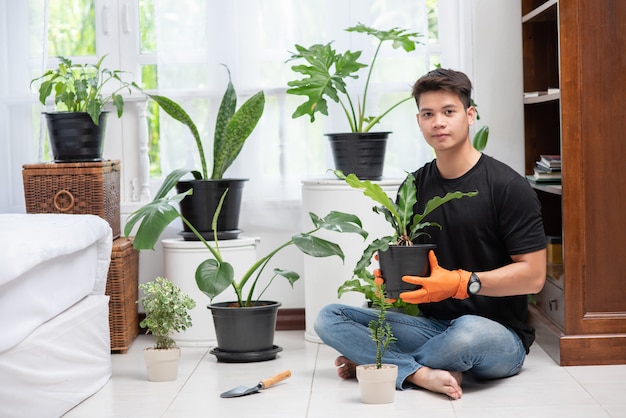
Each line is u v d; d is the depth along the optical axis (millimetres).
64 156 3285
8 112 3619
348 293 3227
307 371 2834
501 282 2422
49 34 3760
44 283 2289
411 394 2461
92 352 2596
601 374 2668
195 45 3596
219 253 3172
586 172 2816
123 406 2420
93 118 3215
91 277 2713
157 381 2723
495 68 3645
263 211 3643
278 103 3625
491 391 2484
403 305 2547
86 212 3229
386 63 3529
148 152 3779
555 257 3320
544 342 3049
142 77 3791
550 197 3637
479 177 2549
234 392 2508
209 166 3641
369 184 2461
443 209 2574
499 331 2451
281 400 2443
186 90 3598
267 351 3018
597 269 2820
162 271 3711
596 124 2814
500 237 2545
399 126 3555
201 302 3295
